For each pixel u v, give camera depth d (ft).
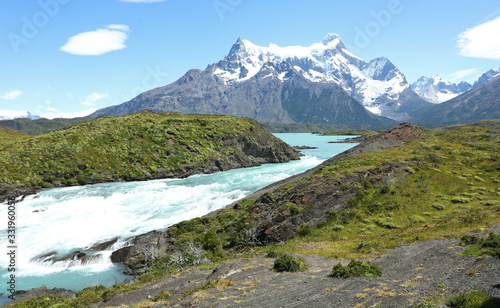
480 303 41.37
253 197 194.59
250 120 468.34
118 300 67.92
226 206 190.60
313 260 82.23
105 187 252.83
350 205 140.26
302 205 139.85
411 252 77.77
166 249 128.16
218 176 304.91
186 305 53.72
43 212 186.39
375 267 65.46
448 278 54.85
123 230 159.43
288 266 71.92
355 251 89.35
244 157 374.84
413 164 184.14
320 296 53.11
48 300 83.66
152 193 230.68
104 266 119.65
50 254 130.11
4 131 413.39
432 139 310.45
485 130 513.45
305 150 590.14
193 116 451.12
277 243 116.98
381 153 226.38
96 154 300.20
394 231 113.29
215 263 95.71
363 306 46.93
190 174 312.71
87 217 178.19
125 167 294.66
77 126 357.00
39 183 248.73
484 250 65.77
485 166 191.21
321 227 127.85
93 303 72.13
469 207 129.70
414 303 45.52
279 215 133.80
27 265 121.60
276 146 426.92
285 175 298.35
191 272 83.46
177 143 347.36
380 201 142.72
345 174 163.02
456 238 83.41
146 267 114.32
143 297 67.21
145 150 323.78
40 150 287.89
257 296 55.62
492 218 102.01
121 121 374.84
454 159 208.44
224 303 53.21
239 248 122.83
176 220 175.32
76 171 271.90
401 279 58.44
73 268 118.42
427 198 144.46
